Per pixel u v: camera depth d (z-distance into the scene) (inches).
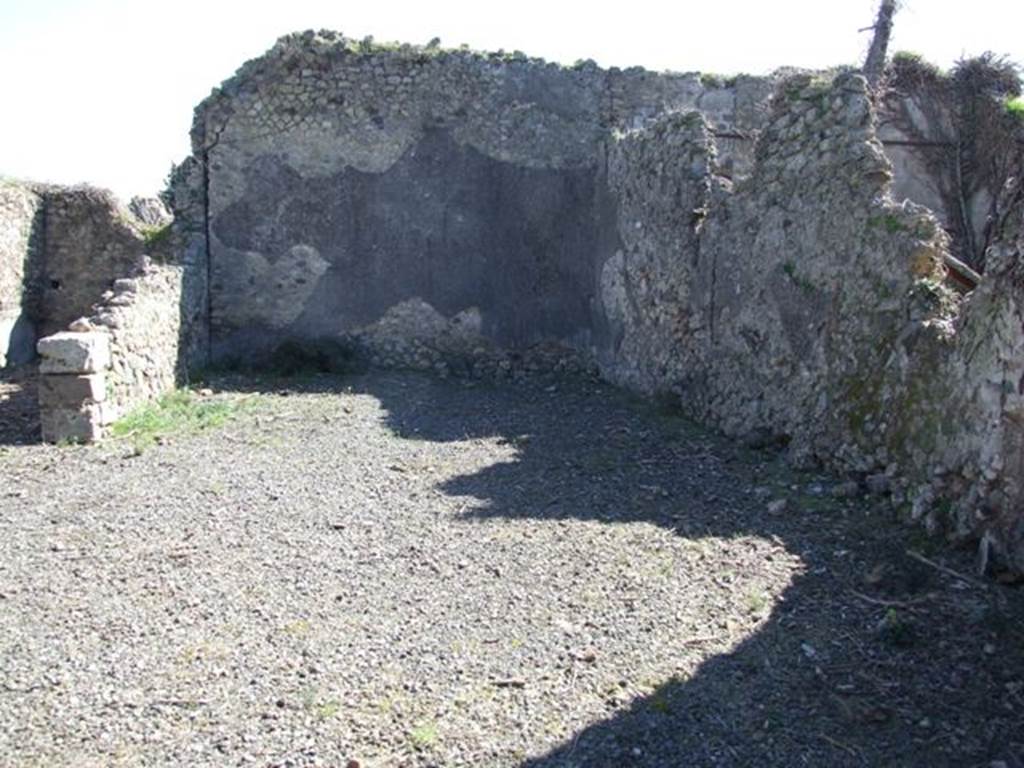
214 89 448.5
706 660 149.2
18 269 484.1
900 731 128.6
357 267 454.3
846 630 156.6
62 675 147.2
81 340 294.4
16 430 314.5
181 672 148.1
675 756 124.2
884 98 490.6
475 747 127.0
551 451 288.5
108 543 207.2
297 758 124.7
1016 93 492.1
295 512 228.7
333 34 450.0
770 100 300.0
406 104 449.7
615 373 405.1
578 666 148.7
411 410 357.1
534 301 451.5
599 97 459.5
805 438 254.8
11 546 205.6
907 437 213.3
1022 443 175.6
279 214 452.4
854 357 241.0
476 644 157.2
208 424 323.9
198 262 437.1
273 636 160.7
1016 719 130.5
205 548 203.9
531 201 449.4
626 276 390.9
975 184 488.1
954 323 206.8
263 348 456.4
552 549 200.4
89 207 509.0
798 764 122.0
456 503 235.5
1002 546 175.3
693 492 239.1
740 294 299.4
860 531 201.2
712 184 327.3
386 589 181.0
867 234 242.4
